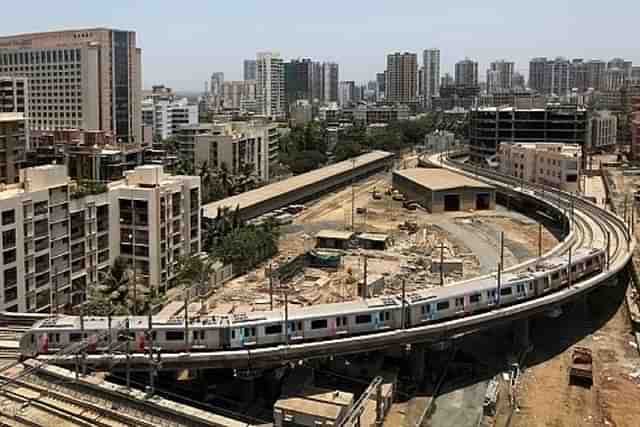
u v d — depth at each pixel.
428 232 183.12
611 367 98.00
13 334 92.00
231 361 84.44
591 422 82.06
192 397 87.50
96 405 73.88
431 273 140.38
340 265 147.00
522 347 104.25
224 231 153.12
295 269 141.12
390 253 158.88
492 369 98.00
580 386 92.12
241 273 140.25
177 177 137.75
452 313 96.06
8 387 77.25
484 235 180.75
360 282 125.38
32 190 108.25
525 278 104.31
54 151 192.38
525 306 100.56
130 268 123.00
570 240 147.62
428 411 85.50
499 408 85.56
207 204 190.88
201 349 84.88
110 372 84.06
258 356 84.56
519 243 171.62
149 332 83.38
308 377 88.50
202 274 127.88
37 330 83.69
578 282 115.31
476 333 110.31
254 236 147.62
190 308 111.44
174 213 130.00
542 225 195.00
